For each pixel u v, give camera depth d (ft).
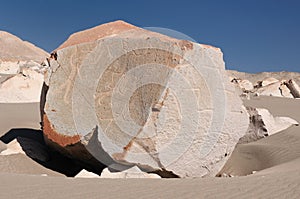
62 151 23.12
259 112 33.01
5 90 53.83
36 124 36.58
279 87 85.20
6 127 34.06
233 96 21.79
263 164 25.68
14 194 12.61
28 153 24.14
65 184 14.33
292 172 15.96
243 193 12.56
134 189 13.42
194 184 14.28
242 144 30.50
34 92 55.77
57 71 22.43
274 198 11.86
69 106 21.61
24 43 184.85
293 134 31.78
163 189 13.39
